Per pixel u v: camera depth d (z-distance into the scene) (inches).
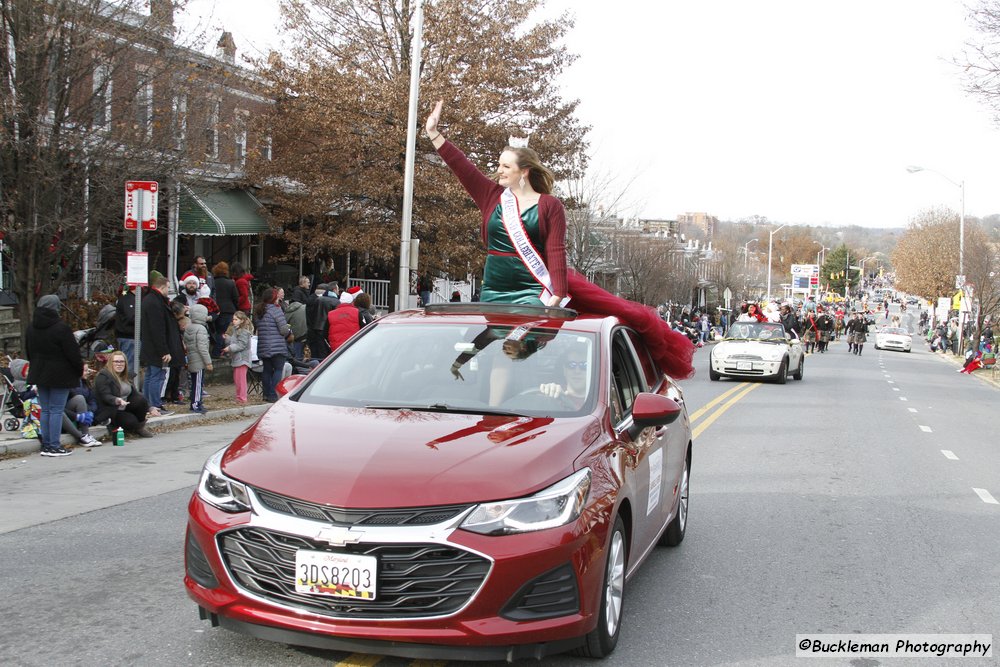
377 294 1222.3
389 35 997.8
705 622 206.8
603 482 168.2
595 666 175.5
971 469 447.5
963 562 268.7
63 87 548.1
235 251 1015.6
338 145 945.5
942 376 1304.1
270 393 597.6
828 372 1226.6
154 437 471.2
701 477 398.3
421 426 172.6
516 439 167.3
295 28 990.4
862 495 368.8
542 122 1038.4
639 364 236.4
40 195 553.9
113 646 176.4
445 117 943.0
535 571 149.3
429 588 147.2
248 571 153.9
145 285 510.3
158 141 604.4
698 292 2642.7
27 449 416.5
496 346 204.2
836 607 222.2
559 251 225.5
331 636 147.9
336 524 147.3
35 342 401.1
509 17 1011.3
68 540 261.7
